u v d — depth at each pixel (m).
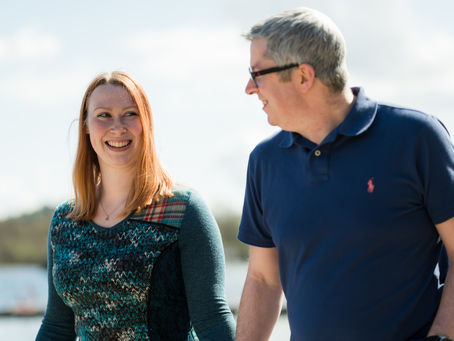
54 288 3.77
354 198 2.96
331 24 3.06
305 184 3.10
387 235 2.91
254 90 3.15
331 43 3.01
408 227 2.92
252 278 3.54
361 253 2.93
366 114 3.04
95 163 3.84
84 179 3.74
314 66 3.01
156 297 3.46
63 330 3.81
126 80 3.69
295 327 3.14
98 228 3.62
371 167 2.96
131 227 3.56
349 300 2.94
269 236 3.46
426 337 2.85
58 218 3.77
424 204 2.95
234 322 3.55
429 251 2.99
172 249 3.53
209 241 3.58
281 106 3.09
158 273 3.47
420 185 2.92
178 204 3.60
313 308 3.03
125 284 3.45
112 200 3.71
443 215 2.90
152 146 3.68
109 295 3.46
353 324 2.93
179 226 3.56
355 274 2.94
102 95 3.67
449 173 2.90
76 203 3.74
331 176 3.02
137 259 3.46
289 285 3.21
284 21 3.05
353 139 3.02
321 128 3.09
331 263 3.00
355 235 2.94
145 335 3.43
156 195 3.62
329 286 2.99
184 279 3.55
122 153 3.65
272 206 3.25
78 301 3.54
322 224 3.02
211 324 3.49
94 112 3.66
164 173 3.71
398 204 2.92
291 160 3.21
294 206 3.13
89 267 3.51
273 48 3.05
